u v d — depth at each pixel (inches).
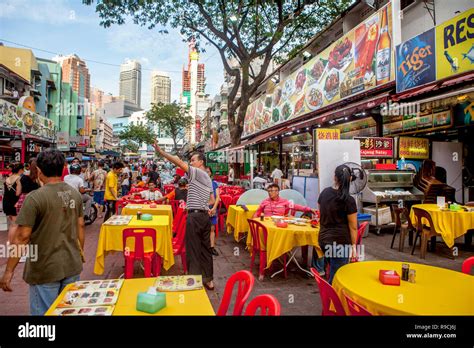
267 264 203.8
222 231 375.6
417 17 438.0
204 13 524.4
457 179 445.1
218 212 368.2
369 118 490.6
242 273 94.6
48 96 1578.5
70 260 108.4
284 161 806.5
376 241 324.2
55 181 109.1
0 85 967.0
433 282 104.8
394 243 315.6
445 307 85.7
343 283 104.1
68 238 108.7
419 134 450.6
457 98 350.3
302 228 209.0
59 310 81.4
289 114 743.7
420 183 383.9
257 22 511.8
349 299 92.0
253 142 792.9
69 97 1813.5
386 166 389.4
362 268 119.6
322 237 155.9
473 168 448.8
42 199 103.3
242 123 570.6
